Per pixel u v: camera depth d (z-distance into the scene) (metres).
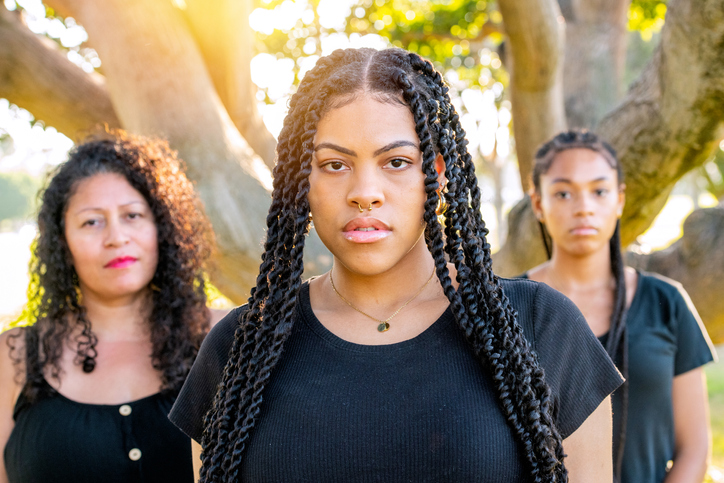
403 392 1.24
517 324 1.30
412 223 1.30
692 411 2.37
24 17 4.48
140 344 2.16
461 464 1.21
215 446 1.35
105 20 3.65
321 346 1.33
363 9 6.54
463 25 6.62
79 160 2.18
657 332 2.38
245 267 3.43
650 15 6.49
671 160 3.26
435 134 1.33
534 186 2.76
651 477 2.29
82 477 1.90
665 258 3.63
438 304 1.37
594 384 1.38
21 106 4.34
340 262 1.42
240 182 3.50
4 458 2.02
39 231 2.18
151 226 2.17
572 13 5.28
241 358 1.38
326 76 1.38
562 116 4.35
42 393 2.01
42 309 2.13
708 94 2.93
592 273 2.55
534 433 1.24
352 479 1.21
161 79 3.58
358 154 1.27
